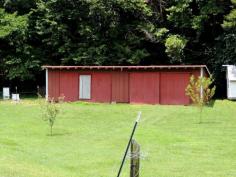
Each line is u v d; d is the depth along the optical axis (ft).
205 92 89.92
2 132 72.79
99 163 52.24
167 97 118.21
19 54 146.10
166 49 139.85
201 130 76.89
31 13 145.69
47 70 125.49
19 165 43.91
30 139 67.05
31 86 156.46
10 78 144.56
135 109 104.73
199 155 57.11
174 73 117.60
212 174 47.75
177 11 139.13
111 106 111.34
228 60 138.82
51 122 74.59
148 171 48.67
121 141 66.64
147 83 119.65
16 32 142.10
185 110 102.37
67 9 141.69
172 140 67.05
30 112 98.53
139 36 145.48
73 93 124.57
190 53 150.30
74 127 80.33
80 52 140.56
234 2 123.54
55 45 144.46
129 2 139.85
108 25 141.28
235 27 129.39
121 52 140.77
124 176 46.37
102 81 122.62
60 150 59.41
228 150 60.29
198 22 139.33
